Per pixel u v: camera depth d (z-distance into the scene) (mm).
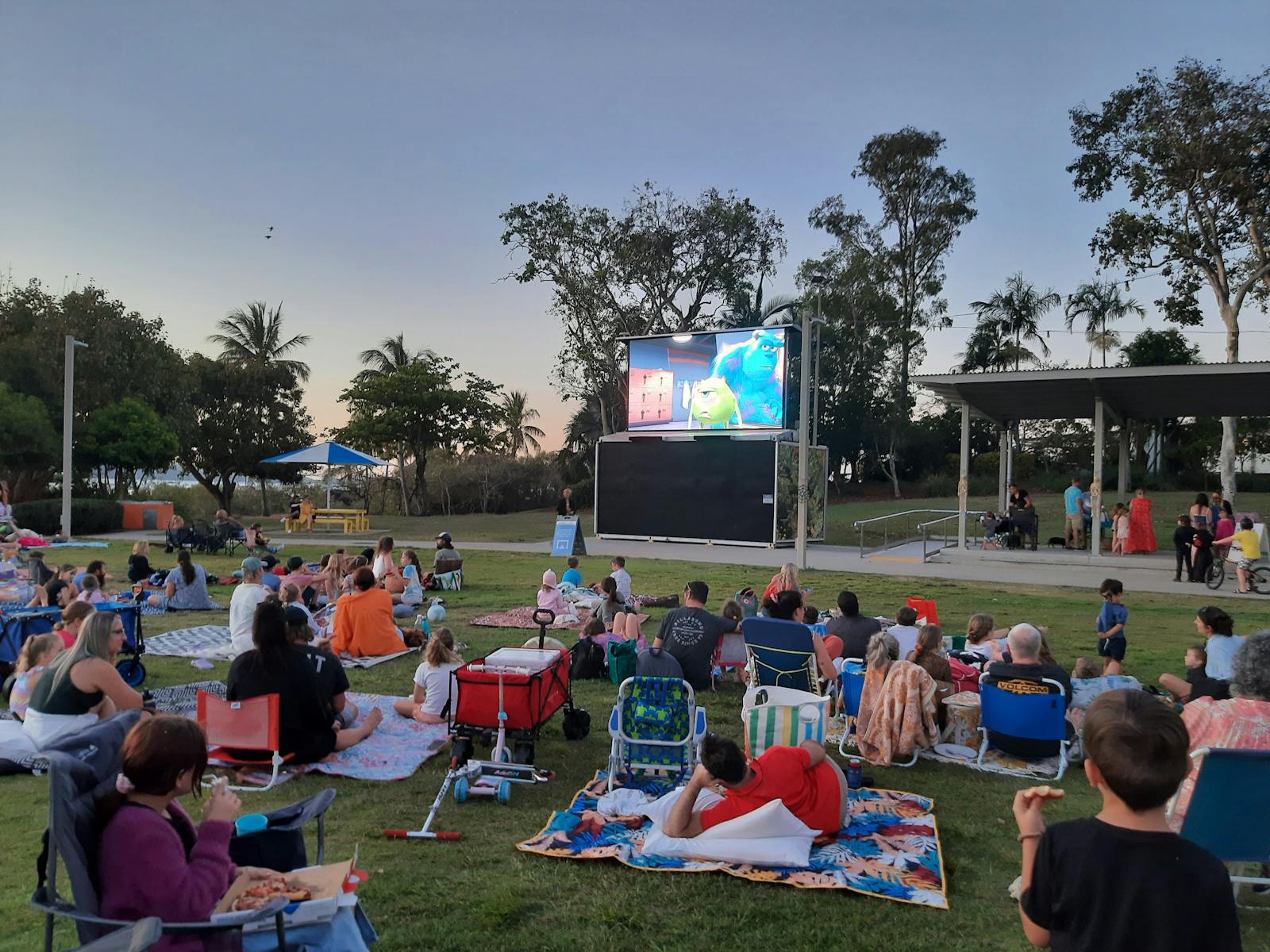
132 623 9680
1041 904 2436
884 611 15016
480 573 20234
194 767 3254
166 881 3049
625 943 4211
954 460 56094
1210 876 2246
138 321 39344
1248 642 4895
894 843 5465
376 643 10906
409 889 4758
